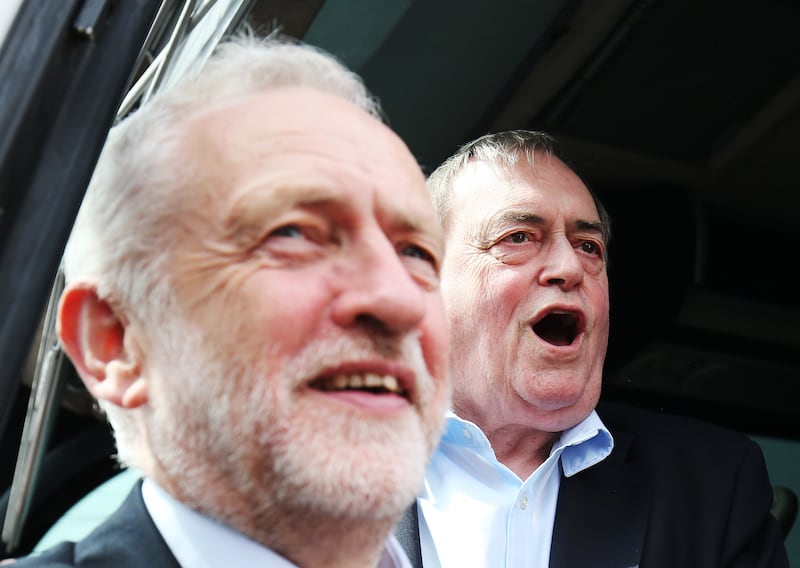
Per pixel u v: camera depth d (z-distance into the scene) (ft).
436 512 7.24
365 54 8.35
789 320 11.07
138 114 4.03
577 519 7.09
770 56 9.41
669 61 9.36
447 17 8.17
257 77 4.14
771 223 11.10
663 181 10.78
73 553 3.94
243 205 3.69
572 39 8.93
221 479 3.71
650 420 8.01
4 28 3.01
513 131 7.96
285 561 3.83
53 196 2.98
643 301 10.91
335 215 3.77
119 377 3.86
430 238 4.18
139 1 3.24
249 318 3.59
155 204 3.78
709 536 7.07
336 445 3.53
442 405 4.09
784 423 11.25
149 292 3.74
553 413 7.31
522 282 7.36
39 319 2.94
